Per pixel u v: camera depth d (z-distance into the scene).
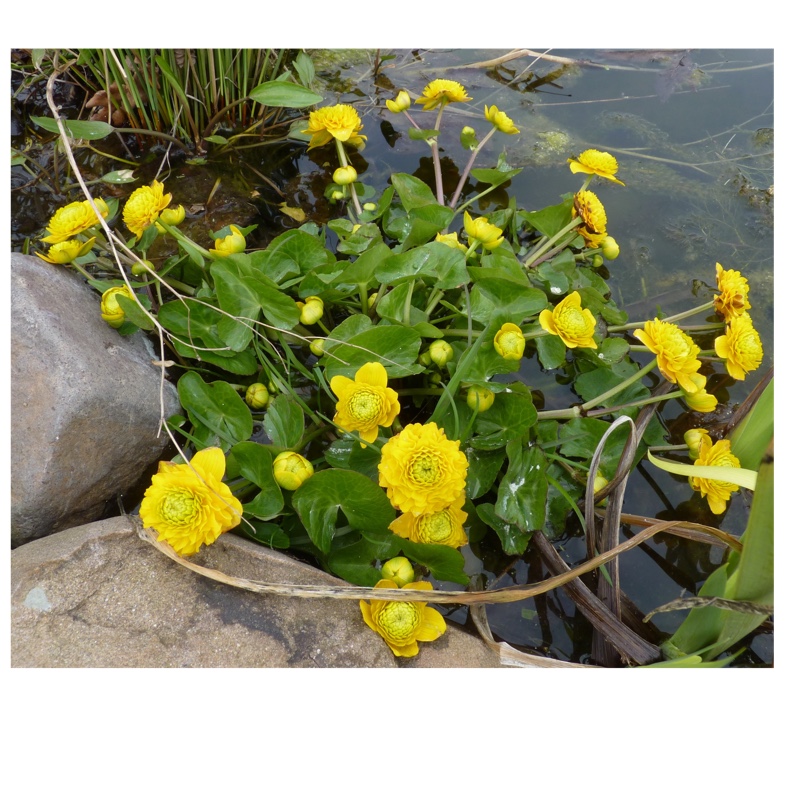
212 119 0.76
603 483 0.58
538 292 0.57
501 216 0.69
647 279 0.70
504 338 0.55
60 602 0.48
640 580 0.57
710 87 0.85
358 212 0.68
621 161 0.78
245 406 0.55
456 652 0.51
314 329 0.64
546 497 0.57
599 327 0.65
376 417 0.52
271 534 0.54
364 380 0.53
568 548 0.58
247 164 0.77
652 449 0.61
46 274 0.58
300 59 0.74
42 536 0.54
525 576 0.56
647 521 0.57
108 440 0.55
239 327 0.58
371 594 0.48
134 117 0.76
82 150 0.76
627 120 0.82
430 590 0.49
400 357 0.56
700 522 0.59
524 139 0.80
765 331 0.68
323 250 0.60
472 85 0.85
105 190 0.73
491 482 0.56
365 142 0.79
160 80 0.75
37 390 0.53
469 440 0.56
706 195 0.76
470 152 0.78
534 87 0.85
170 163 0.76
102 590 0.48
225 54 0.75
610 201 0.75
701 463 0.56
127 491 0.58
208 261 0.63
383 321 0.61
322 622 0.49
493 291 0.57
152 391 0.57
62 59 0.76
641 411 0.60
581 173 0.77
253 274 0.56
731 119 0.82
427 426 0.50
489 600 0.49
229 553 0.51
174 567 0.50
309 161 0.78
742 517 0.60
